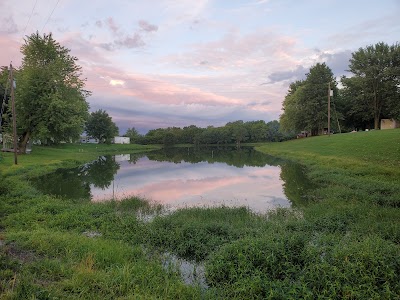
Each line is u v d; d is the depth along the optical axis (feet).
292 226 32.40
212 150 271.69
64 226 34.45
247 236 27.09
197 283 21.17
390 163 73.67
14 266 20.02
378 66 190.80
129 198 50.65
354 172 67.00
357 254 20.17
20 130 128.36
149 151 260.01
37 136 127.85
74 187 69.26
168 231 31.22
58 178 84.02
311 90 211.20
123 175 91.91
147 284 19.34
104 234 31.86
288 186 64.90
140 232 31.55
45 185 71.82
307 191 57.11
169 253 27.32
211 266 22.08
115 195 58.59
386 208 37.65
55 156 137.08
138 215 41.29
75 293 17.21
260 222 34.12
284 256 21.43
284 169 95.14
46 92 124.88
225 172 96.48
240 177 83.35
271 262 21.04
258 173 90.84
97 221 36.01
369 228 29.30
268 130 419.13
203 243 28.27
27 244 25.98
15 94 119.24
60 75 127.75
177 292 18.33
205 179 81.15
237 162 133.69
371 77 192.24
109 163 137.18
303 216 37.65
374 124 212.23
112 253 24.23
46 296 16.11
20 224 34.65
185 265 25.20
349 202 42.22
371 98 197.98
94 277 19.31
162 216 38.32
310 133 249.34
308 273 19.57
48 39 128.36
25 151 130.31
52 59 131.54
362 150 100.48
